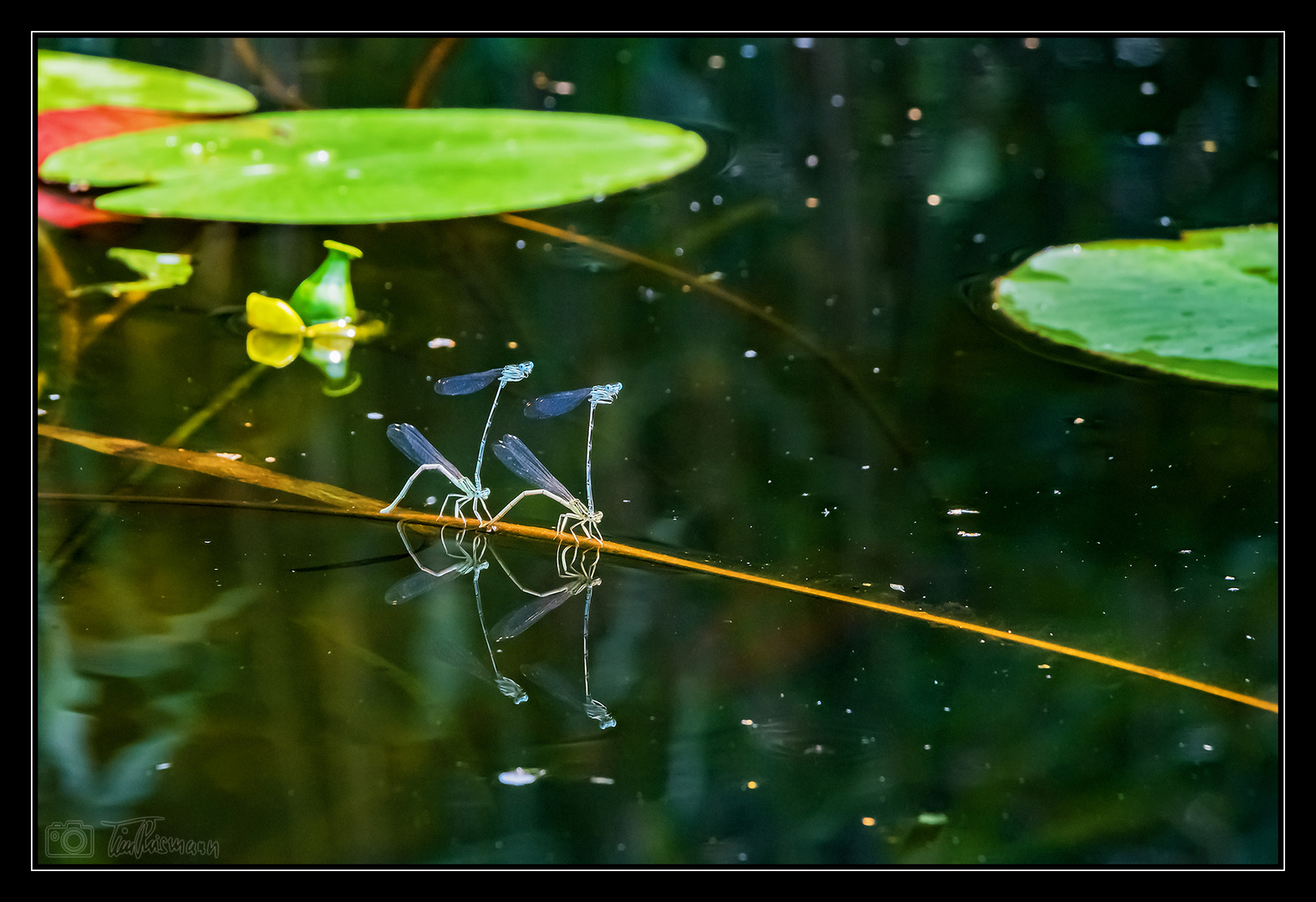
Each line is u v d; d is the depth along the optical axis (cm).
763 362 313
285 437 307
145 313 314
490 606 301
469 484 304
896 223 324
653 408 310
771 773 297
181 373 311
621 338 314
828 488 306
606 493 306
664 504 305
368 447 307
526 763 296
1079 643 300
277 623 300
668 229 324
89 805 289
